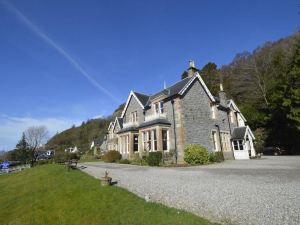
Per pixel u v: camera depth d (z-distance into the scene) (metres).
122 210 8.07
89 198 10.17
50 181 16.30
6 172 40.75
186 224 6.08
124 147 31.81
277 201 7.21
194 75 27.47
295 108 31.33
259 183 9.99
